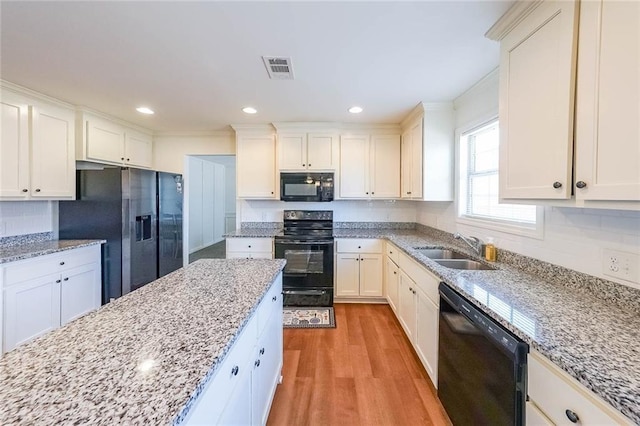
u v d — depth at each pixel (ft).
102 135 10.66
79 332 3.15
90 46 5.97
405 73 7.22
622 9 2.98
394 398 6.33
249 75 7.34
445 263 7.60
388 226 13.57
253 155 12.54
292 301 11.61
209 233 24.63
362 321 10.25
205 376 2.41
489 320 4.02
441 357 5.79
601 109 3.21
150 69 7.02
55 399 2.10
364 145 12.37
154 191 11.30
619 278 4.03
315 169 12.21
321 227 13.55
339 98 9.04
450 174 9.48
